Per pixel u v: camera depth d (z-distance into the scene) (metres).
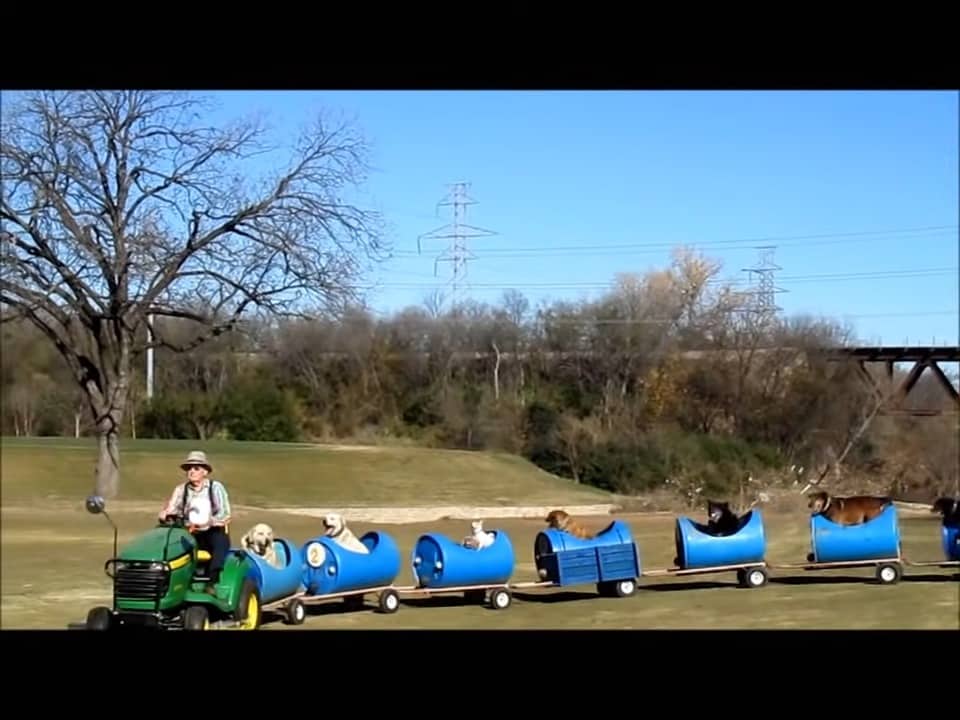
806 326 53.56
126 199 37.22
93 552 21.75
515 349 62.03
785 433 50.66
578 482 49.41
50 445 43.94
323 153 38.38
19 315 38.09
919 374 50.47
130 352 38.38
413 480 43.88
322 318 40.34
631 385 57.31
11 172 35.56
